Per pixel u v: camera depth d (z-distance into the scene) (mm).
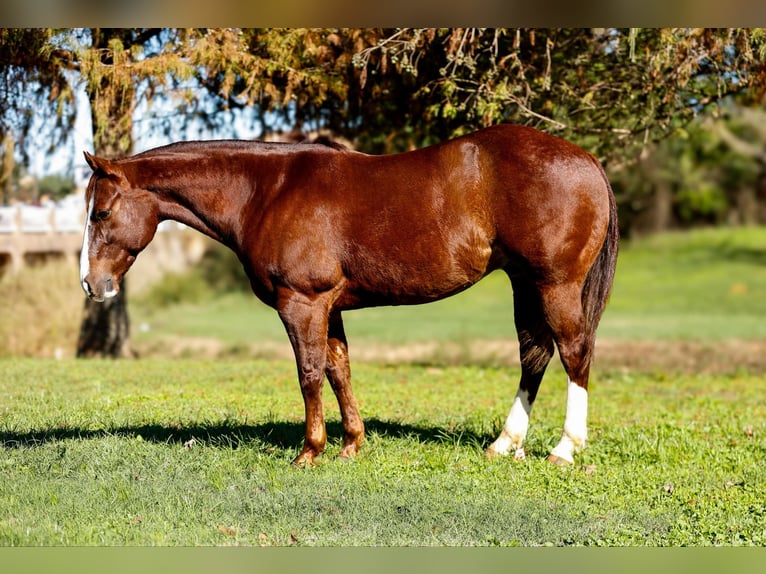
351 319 27078
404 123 11078
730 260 34719
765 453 7535
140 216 6590
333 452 6973
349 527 5316
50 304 18703
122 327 15547
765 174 36844
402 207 6211
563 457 6617
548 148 6184
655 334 22047
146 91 9688
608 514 5605
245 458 6633
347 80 9898
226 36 8992
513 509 5590
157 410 8688
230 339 22609
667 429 8680
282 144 6625
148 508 5582
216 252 32469
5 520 5320
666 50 9070
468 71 9633
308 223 6281
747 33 8906
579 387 6488
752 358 18312
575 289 6289
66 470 6301
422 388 11672
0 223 19094
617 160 11594
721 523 5504
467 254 6230
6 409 8594
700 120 13375
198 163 6566
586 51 9977
